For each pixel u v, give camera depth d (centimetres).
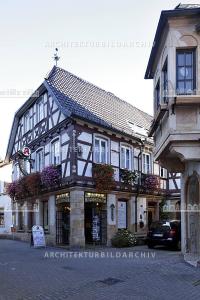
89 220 2081
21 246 1995
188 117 1145
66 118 1956
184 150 1151
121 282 980
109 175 1972
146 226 2353
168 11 1159
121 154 2214
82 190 1902
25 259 1430
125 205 2219
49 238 2100
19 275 1084
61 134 2034
